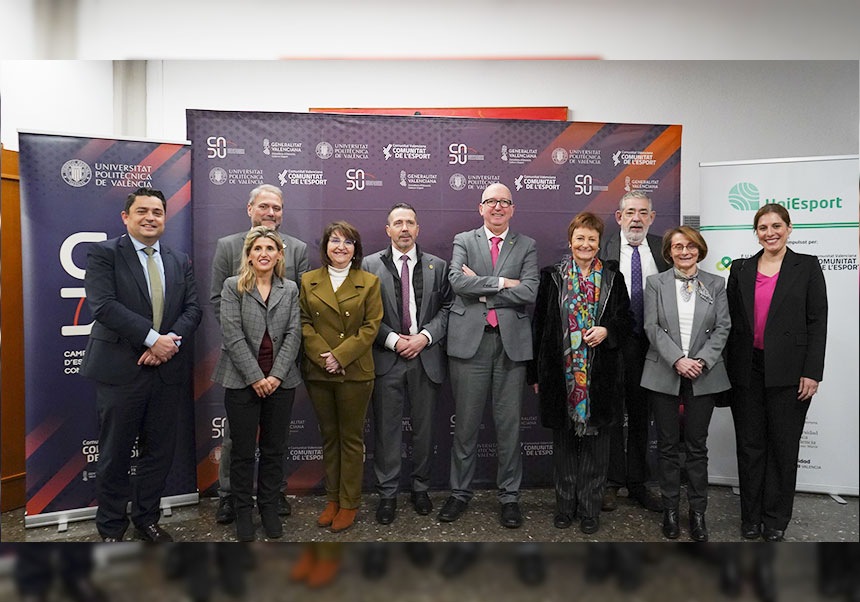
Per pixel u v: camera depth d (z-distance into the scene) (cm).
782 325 264
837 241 321
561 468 286
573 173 334
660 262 315
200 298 317
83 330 290
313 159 323
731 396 279
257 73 388
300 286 297
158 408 264
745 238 329
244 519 267
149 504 268
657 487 344
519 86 387
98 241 289
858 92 385
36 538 278
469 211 331
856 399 325
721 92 388
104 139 289
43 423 287
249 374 255
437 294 300
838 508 315
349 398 271
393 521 293
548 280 280
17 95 348
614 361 273
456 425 296
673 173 338
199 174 316
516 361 288
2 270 313
